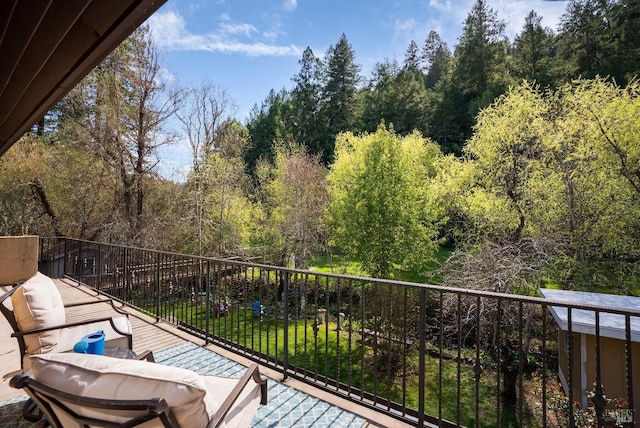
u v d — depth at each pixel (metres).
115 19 1.85
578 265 9.73
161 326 4.46
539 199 10.15
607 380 5.18
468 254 9.34
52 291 2.73
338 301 2.79
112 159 12.95
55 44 2.21
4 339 3.84
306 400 2.69
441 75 32.47
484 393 8.01
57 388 1.23
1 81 3.04
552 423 6.61
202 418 1.26
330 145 28.70
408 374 8.91
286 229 15.72
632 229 9.39
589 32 17.16
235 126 16.70
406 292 2.48
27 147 12.16
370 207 14.33
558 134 9.95
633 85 9.55
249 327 10.39
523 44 21.72
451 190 12.17
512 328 8.26
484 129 11.30
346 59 30.14
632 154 9.24
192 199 14.36
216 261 3.83
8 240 5.63
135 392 1.18
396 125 26.66
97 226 13.07
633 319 5.21
